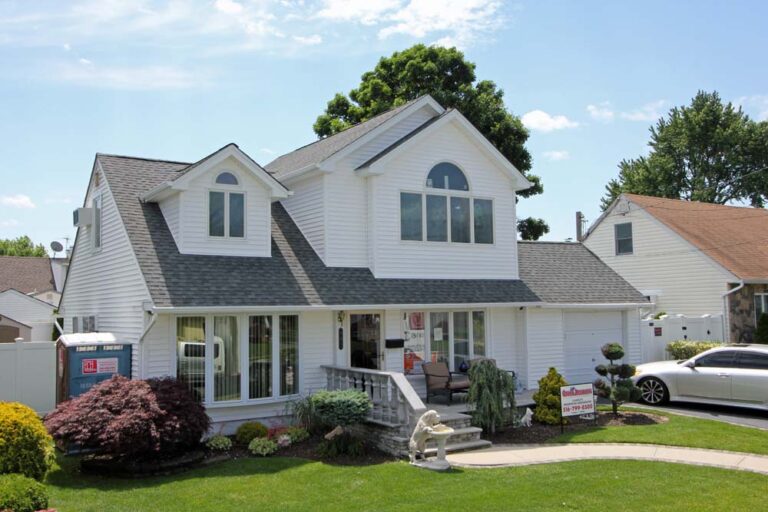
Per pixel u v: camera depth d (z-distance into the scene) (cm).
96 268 1759
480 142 1848
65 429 1052
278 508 870
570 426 1427
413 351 1702
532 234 3653
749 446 1205
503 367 1861
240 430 1291
